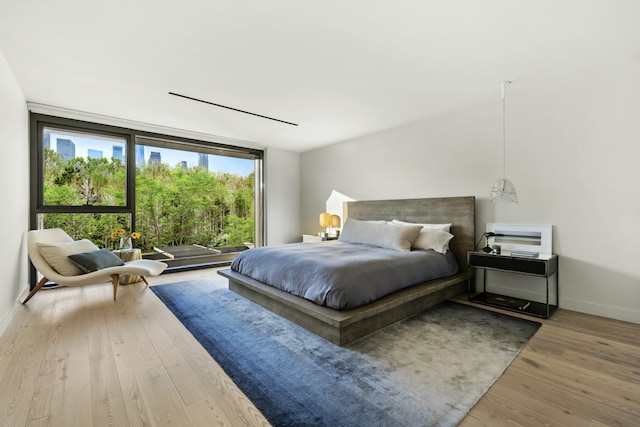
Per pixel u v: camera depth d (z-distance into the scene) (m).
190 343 2.23
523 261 2.88
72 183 4.01
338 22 2.05
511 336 2.38
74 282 3.01
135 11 1.93
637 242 2.62
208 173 5.35
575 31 2.14
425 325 2.60
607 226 2.76
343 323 2.10
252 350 2.13
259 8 1.91
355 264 2.58
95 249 3.59
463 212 3.66
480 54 2.47
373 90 3.19
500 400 1.57
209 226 5.36
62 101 3.53
